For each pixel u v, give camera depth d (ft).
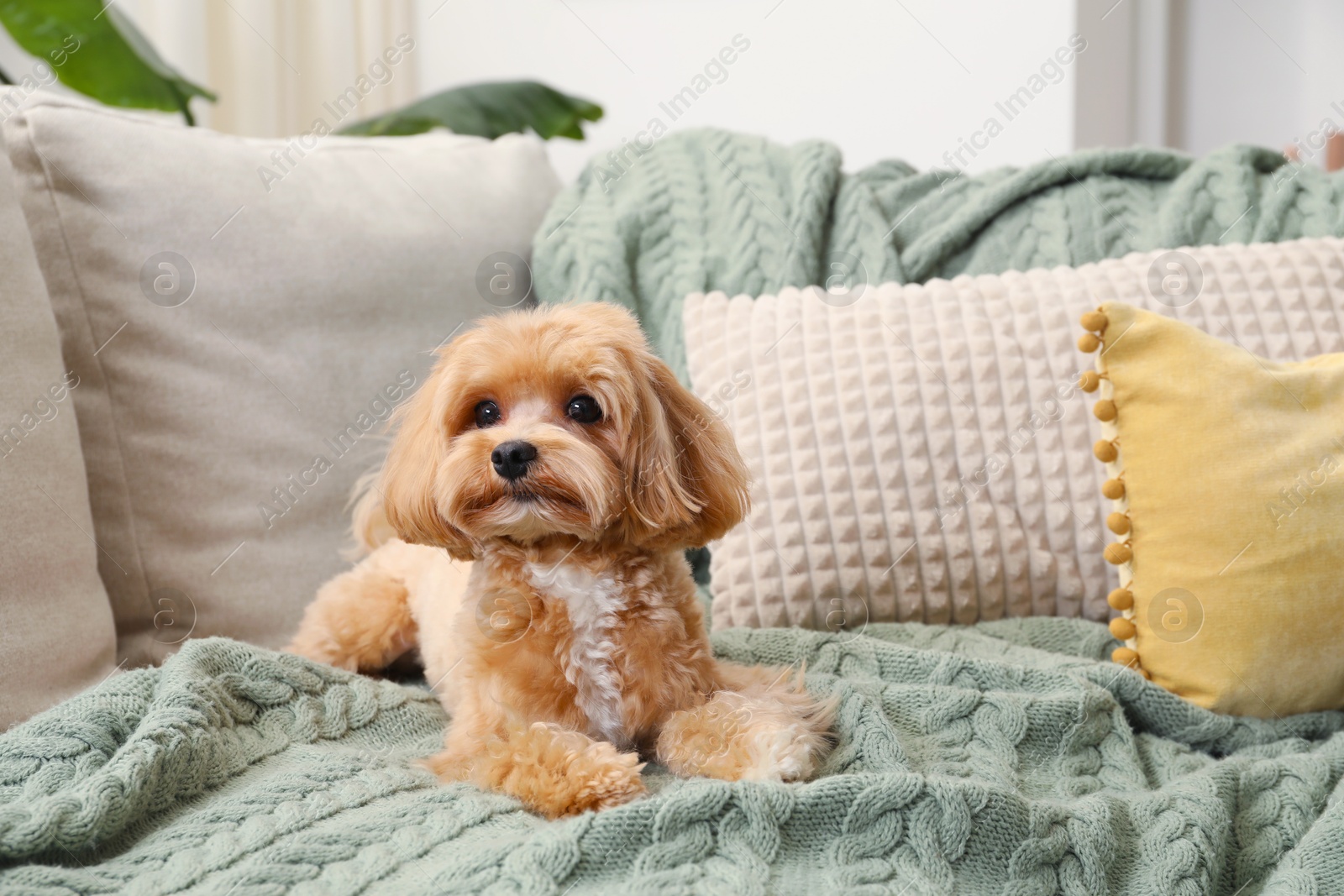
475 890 3.11
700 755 4.02
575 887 3.18
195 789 3.74
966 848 3.44
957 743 4.30
